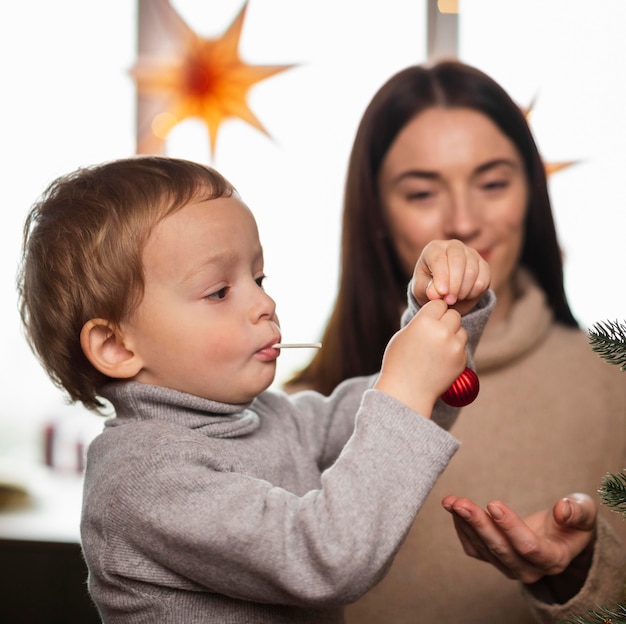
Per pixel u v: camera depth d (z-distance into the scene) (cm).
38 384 183
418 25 163
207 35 164
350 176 132
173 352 84
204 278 83
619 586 93
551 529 93
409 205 127
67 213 88
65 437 177
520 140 127
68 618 138
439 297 80
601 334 70
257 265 88
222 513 75
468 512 87
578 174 156
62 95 179
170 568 80
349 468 72
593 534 95
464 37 159
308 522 71
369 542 70
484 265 84
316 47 165
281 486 88
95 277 85
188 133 165
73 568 138
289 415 99
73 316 87
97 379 90
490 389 128
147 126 165
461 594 122
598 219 157
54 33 178
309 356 143
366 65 164
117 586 81
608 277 157
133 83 171
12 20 179
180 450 81
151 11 162
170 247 83
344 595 71
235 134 166
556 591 97
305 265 166
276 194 166
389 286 132
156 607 81
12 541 139
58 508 158
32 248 91
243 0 163
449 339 76
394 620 123
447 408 92
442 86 127
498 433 126
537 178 129
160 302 84
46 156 179
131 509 78
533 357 130
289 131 166
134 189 86
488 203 126
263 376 86
